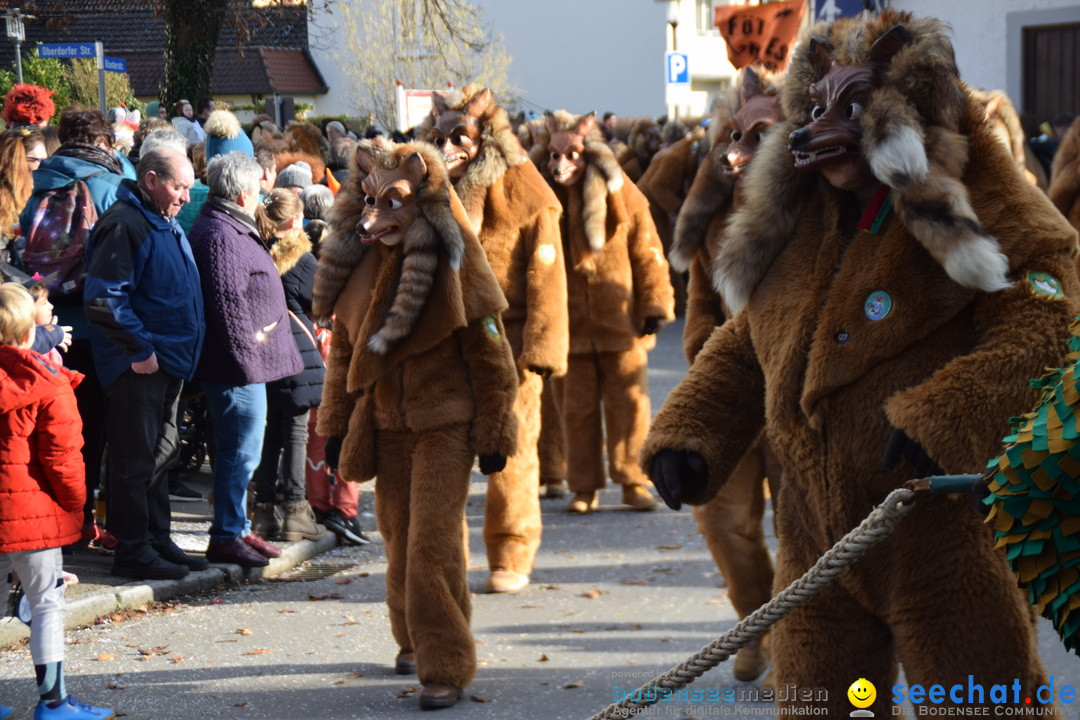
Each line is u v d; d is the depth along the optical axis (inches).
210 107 734.5
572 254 359.3
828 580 121.0
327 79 1599.4
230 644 249.3
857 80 134.5
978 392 125.2
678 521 355.3
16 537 196.4
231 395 288.5
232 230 285.0
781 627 140.8
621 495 392.5
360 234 210.7
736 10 551.5
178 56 818.8
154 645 248.4
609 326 358.6
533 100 1521.9
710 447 147.0
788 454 140.2
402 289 209.3
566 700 215.0
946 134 132.6
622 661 236.1
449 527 212.7
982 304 130.0
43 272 291.9
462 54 1317.7
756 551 221.9
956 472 125.7
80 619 259.6
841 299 134.9
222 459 293.3
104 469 324.5
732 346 150.3
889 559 131.6
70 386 203.6
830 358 133.9
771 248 142.9
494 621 263.9
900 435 127.9
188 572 285.3
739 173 223.1
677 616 264.8
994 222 130.6
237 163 287.0
